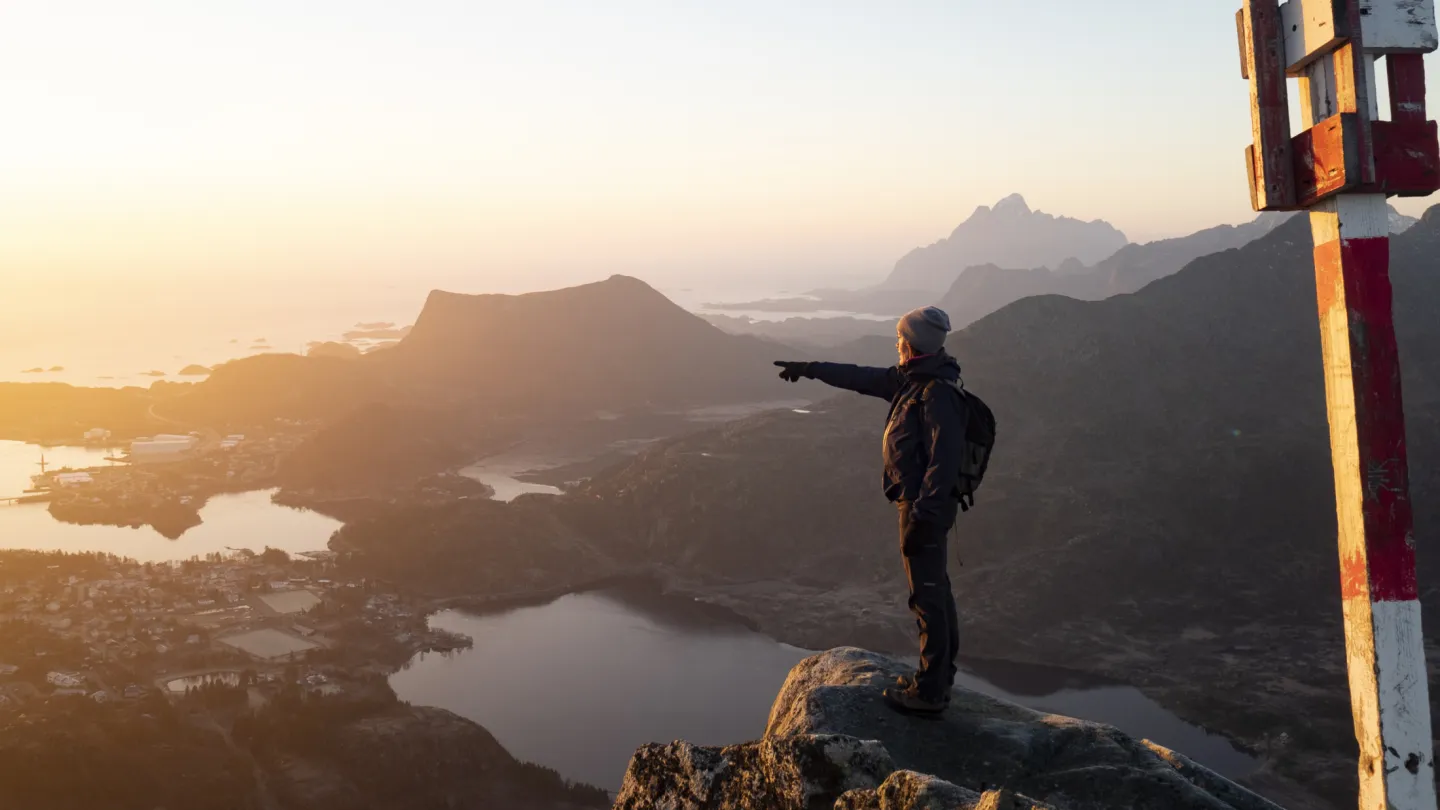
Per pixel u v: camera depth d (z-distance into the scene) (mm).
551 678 165875
